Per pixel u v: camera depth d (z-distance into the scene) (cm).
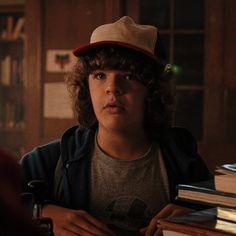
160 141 100
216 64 297
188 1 301
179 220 71
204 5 299
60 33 316
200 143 299
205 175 103
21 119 379
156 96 95
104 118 90
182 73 302
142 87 91
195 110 301
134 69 87
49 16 317
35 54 318
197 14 300
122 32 89
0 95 384
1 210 29
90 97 97
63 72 316
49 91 318
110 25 91
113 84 87
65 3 314
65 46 316
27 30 319
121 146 95
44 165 98
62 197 96
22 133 389
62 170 96
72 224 82
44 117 320
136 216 93
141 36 90
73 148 99
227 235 64
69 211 85
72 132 104
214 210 79
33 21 317
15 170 31
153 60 90
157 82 94
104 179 95
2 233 29
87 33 313
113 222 93
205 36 298
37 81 318
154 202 94
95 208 94
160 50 95
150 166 96
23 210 30
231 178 69
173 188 95
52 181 97
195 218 72
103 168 95
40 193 65
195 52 301
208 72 299
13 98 383
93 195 94
